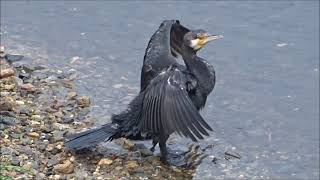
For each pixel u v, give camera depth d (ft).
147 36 60.70
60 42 59.16
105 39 60.13
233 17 63.98
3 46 57.57
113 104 49.29
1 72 49.80
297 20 63.67
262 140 46.98
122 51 58.34
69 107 47.50
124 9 65.00
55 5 65.77
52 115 45.60
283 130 48.49
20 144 41.16
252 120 49.62
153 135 41.45
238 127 48.47
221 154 44.39
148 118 38.55
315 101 52.42
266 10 65.10
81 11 64.64
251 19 63.77
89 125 45.34
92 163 40.70
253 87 54.24
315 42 60.54
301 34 61.57
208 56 58.08
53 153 40.91
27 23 62.39
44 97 48.32
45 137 42.42
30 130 42.93
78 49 58.18
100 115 47.09
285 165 44.32
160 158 42.52
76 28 61.77
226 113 50.26
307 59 58.13
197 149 44.60
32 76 51.93
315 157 45.42
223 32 61.62
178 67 40.93
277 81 55.01
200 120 36.94
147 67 41.86
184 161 42.73
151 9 65.00
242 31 61.98
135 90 52.13
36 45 58.34
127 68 55.72
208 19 63.57
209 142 45.75
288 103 52.21
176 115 37.29
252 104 51.80
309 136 47.80
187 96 37.50
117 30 61.57
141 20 63.10
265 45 59.98
